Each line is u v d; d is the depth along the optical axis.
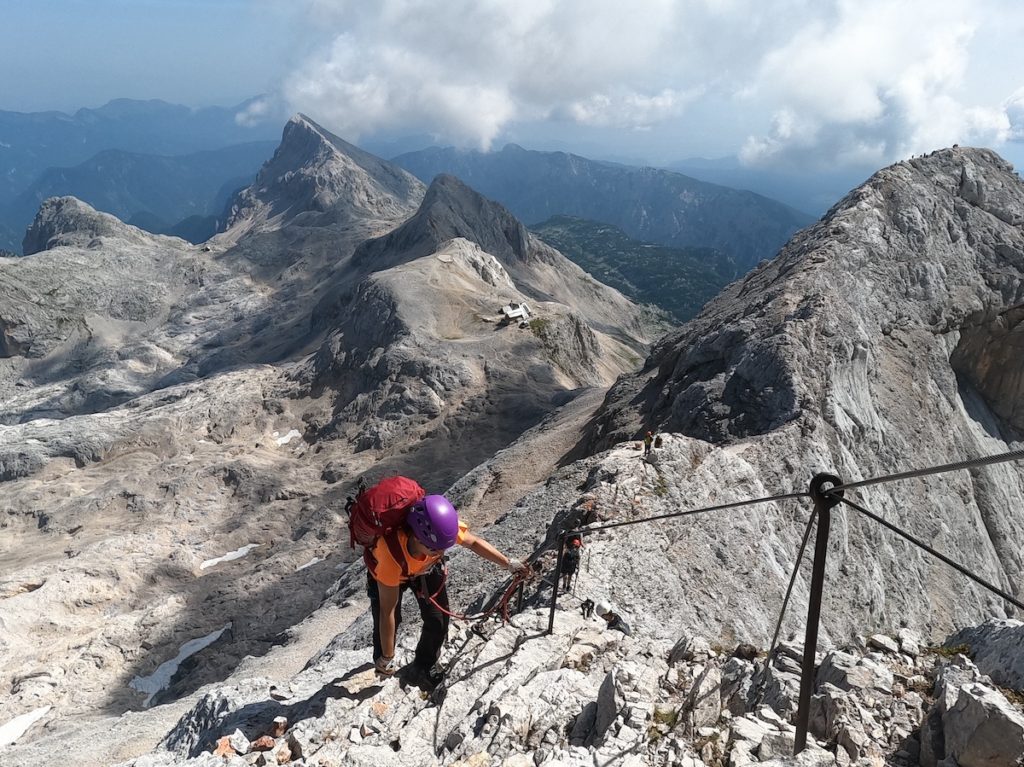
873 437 43.88
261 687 10.02
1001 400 61.19
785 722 8.40
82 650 65.62
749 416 42.47
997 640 9.97
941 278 59.31
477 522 52.56
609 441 53.84
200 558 84.75
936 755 7.35
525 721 8.31
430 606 8.62
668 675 9.48
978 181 65.19
